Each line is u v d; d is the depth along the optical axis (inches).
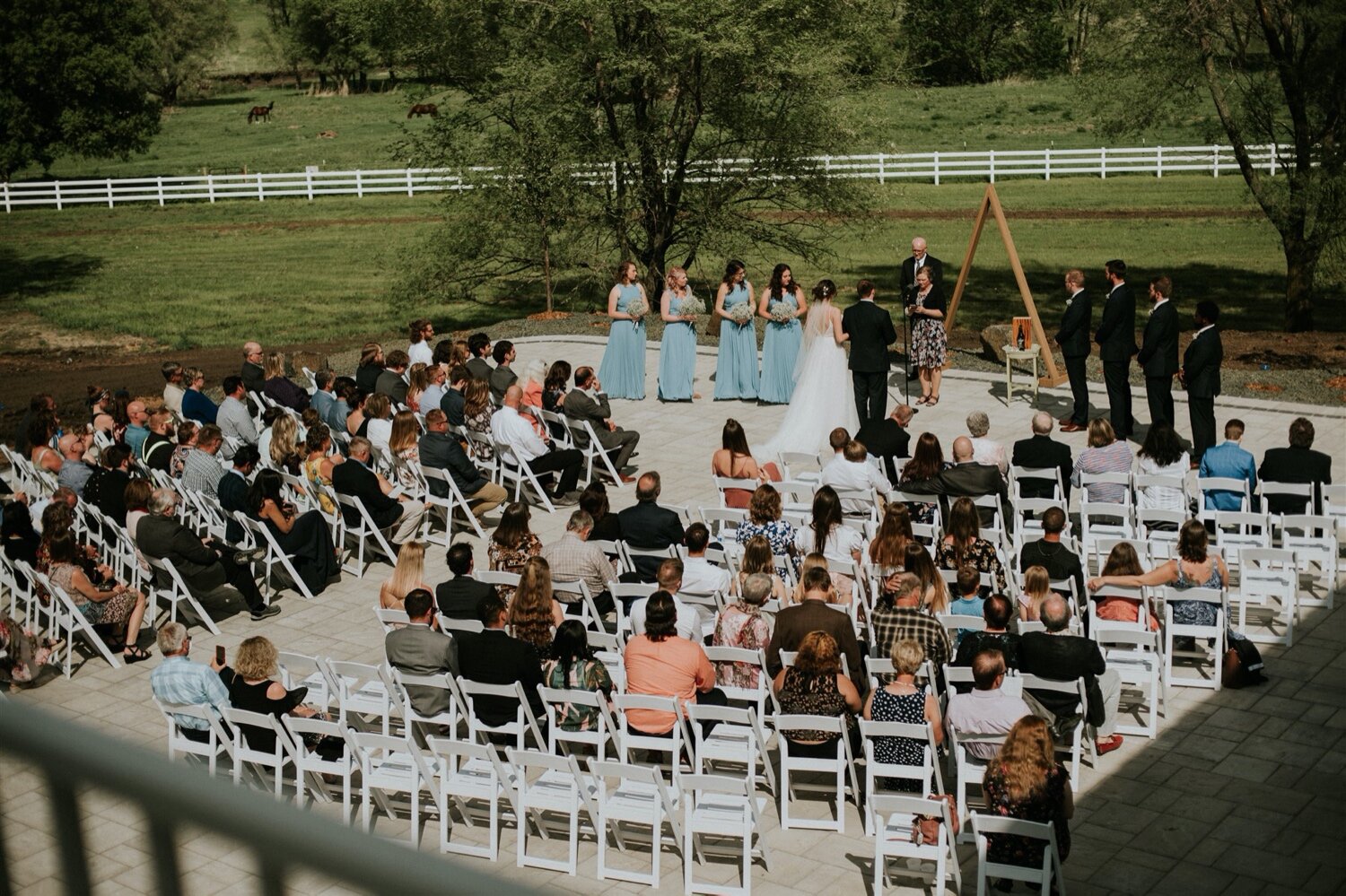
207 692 330.3
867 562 420.5
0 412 854.5
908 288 681.0
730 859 304.3
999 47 2751.0
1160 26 878.4
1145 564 433.7
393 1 1027.9
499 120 1072.8
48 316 1190.9
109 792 58.6
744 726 333.1
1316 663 389.7
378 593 479.8
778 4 932.0
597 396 601.9
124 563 478.6
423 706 343.3
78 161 2444.6
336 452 590.2
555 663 336.2
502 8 1019.9
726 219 1048.2
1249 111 890.1
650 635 325.7
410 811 330.6
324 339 1076.5
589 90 999.6
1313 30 842.2
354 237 1558.8
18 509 462.3
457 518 552.4
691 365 711.7
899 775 303.9
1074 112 2095.2
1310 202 845.8
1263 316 988.6
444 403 589.6
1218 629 372.2
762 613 351.6
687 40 924.0
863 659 371.6
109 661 422.6
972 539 398.0
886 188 1117.1
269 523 474.0
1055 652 318.7
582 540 411.2
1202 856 291.7
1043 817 265.4
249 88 3951.8
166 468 547.5
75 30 1984.5
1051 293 1144.2
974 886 285.7
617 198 1048.2
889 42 1112.8
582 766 340.2
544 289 1294.3
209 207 1807.3
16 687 405.7
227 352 1034.7
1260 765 331.9
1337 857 288.0
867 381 622.8
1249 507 451.8
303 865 51.4
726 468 490.9
